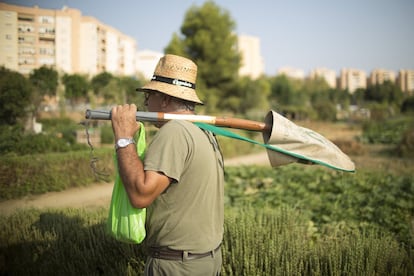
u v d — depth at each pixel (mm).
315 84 89188
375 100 55969
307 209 6094
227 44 30938
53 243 3363
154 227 1873
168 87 2000
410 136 16141
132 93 12156
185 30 31547
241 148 15961
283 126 2127
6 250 3533
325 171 9523
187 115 1970
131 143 1805
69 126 8891
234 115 30328
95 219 3918
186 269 1842
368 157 15711
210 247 1896
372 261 2928
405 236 4531
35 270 3295
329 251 3137
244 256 2949
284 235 3412
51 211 4094
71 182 5203
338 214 5707
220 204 2029
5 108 5469
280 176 9062
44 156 5207
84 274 3139
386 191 7367
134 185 1706
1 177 4492
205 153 1879
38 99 6172
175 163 1766
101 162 5980
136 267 3172
